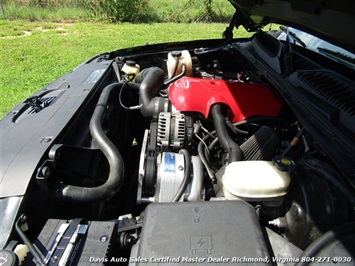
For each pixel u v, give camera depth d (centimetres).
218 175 143
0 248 94
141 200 138
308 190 118
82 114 158
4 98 424
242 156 145
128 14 1082
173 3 1289
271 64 199
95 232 104
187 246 93
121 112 201
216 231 96
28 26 907
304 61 186
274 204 119
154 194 141
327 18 119
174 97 180
